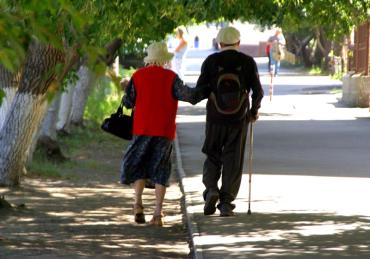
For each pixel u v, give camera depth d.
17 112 52.06
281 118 96.62
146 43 58.28
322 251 30.77
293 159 61.88
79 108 88.88
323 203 42.16
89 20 12.62
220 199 37.75
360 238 33.19
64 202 49.06
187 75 168.62
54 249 34.28
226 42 36.09
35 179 57.78
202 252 30.83
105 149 78.75
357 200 43.12
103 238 37.25
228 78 35.69
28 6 12.18
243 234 34.12
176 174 60.19
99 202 49.41
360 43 114.12
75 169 64.38
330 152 66.12
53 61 48.78
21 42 12.09
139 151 38.38
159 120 37.91
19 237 37.25
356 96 110.69
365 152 66.25
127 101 38.41
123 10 35.09
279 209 40.19
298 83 156.38
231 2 47.53
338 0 56.88
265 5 52.97
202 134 81.25
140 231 38.94
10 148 52.97
